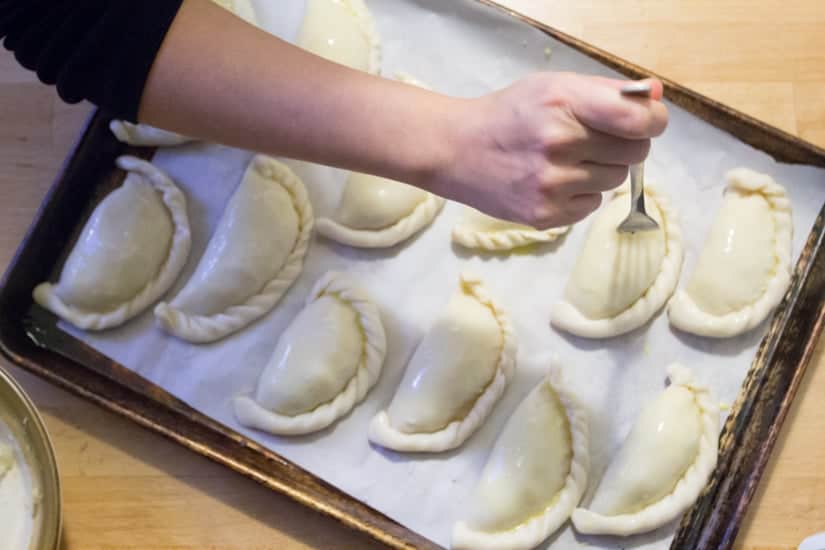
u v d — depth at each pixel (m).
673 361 1.01
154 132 1.09
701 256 1.03
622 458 0.97
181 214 1.09
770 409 0.96
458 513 0.98
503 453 0.98
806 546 0.93
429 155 0.79
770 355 1.00
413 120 0.79
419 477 1.00
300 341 1.02
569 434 0.99
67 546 1.01
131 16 0.77
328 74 0.80
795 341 0.98
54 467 0.92
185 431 0.99
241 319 1.05
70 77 0.79
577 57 1.06
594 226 1.05
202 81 0.79
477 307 1.03
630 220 0.99
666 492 0.97
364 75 0.82
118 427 1.04
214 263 1.06
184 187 1.11
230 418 1.03
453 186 0.80
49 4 0.80
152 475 1.03
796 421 1.00
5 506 0.96
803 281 1.01
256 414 1.01
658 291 1.01
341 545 1.00
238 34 0.80
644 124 0.68
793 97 1.08
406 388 1.02
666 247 1.03
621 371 1.01
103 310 1.06
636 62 1.12
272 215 1.06
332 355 1.02
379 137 0.79
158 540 1.01
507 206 0.78
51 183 1.13
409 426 1.00
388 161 0.80
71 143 1.14
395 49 1.13
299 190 1.09
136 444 1.04
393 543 0.92
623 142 0.72
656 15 1.13
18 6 0.80
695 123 1.04
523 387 1.02
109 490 1.02
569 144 0.71
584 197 0.79
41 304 1.06
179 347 1.06
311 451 1.01
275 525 1.01
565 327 1.02
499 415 1.02
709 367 1.00
